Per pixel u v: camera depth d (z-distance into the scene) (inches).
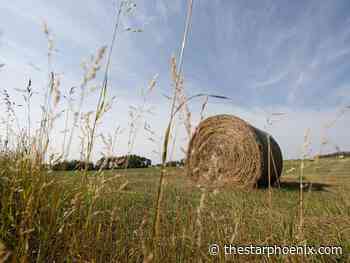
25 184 60.6
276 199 202.1
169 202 131.1
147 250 43.3
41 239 57.1
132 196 168.7
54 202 60.0
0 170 70.0
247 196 218.4
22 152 77.0
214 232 91.7
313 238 100.0
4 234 54.2
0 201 61.6
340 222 125.2
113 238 82.7
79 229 60.6
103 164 62.6
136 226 100.7
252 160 329.1
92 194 61.8
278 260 74.6
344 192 209.9
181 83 43.1
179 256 69.1
